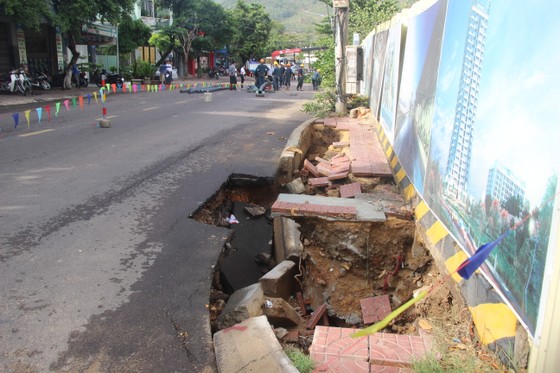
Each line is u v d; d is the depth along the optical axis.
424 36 5.91
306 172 9.66
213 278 4.60
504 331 3.01
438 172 4.67
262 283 5.44
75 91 27.25
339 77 15.45
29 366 3.02
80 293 3.94
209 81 47.47
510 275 2.93
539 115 2.66
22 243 4.91
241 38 67.31
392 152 8.24
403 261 5.78
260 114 16.62
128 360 3.12
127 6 26.45
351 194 6.93
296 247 6.74
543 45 2.67
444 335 3.56
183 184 7.34
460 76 4.09
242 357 3.18
